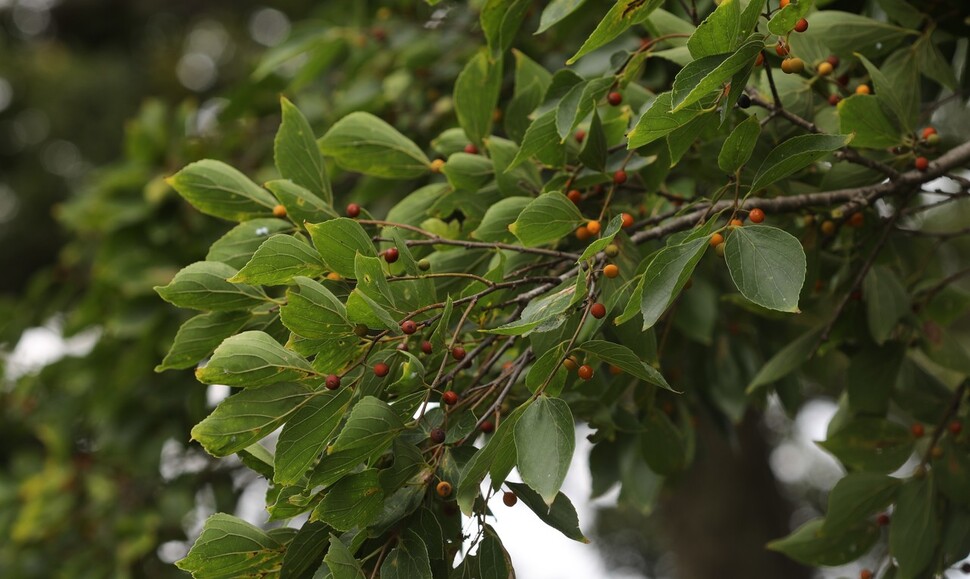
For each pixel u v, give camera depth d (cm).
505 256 191
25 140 611
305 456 180
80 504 282
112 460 276
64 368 282
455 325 191
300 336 180
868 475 204
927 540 204
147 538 255
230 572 181
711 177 201
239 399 179
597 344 181
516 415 180
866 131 196
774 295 179
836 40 202
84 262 322
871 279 207
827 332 206
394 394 183
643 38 216
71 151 606
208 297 188
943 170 197
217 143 283
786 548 207
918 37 205
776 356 210
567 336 187
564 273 192
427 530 181
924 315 211
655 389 205
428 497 183
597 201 200
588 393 200
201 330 189
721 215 193
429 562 180
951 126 357
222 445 179
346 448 178
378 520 181
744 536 438
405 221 199
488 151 204
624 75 193
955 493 205
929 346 209
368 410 179
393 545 182
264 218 195
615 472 215
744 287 180
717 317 223
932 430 210
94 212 273
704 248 179
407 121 233
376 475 180
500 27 198
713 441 435
